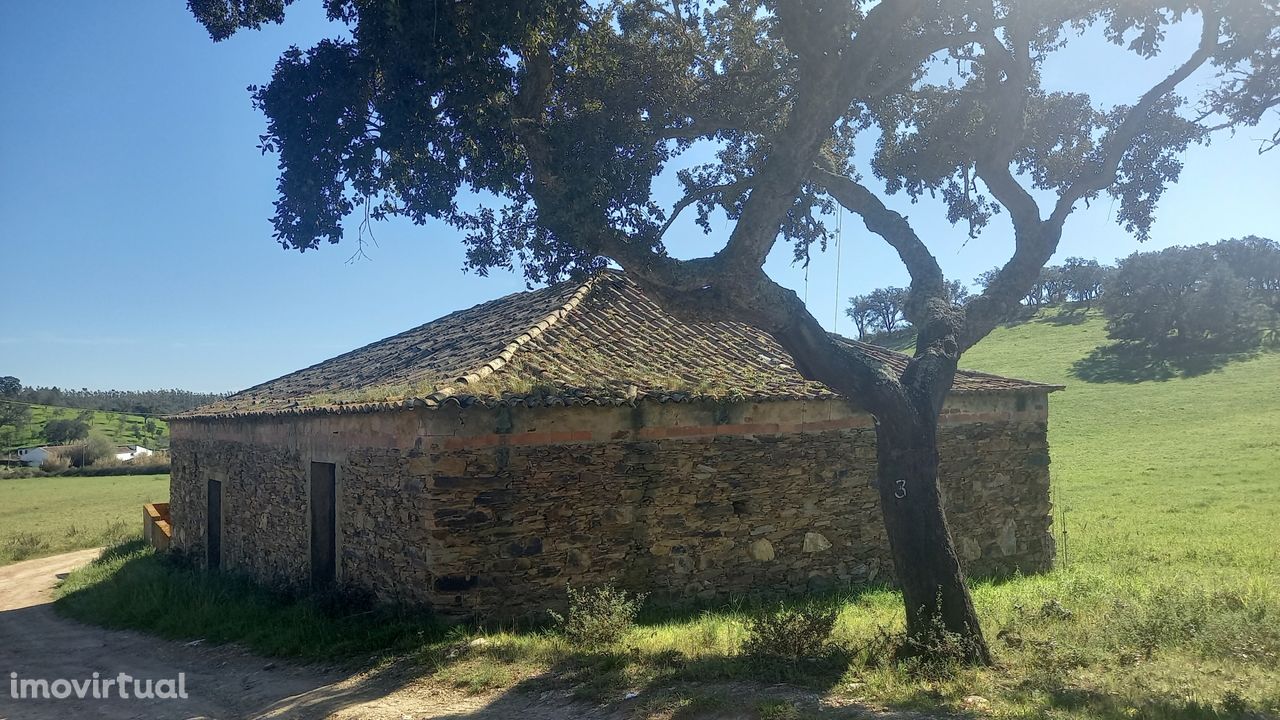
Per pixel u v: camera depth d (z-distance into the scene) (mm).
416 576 9227
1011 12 8289
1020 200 8297
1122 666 6527
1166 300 59719
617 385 10203
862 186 8844
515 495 9391
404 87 6973
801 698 6062
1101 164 8664
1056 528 18531
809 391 11375
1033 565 13688
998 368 59906
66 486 45188
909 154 10328
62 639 11883
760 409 11156
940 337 7738
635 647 7664
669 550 10352
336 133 7180
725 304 7309
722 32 9656
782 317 7379
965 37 8227
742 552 10867
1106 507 22156
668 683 6637
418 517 9195
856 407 11984
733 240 7301
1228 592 8867
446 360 12281
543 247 8445
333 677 8109
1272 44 8203
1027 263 8148
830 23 7129
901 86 9562
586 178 7266
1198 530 17281
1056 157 9953
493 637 8516
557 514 9641
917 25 8633
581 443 9836
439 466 9031
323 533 11930
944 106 10109
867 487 11992
